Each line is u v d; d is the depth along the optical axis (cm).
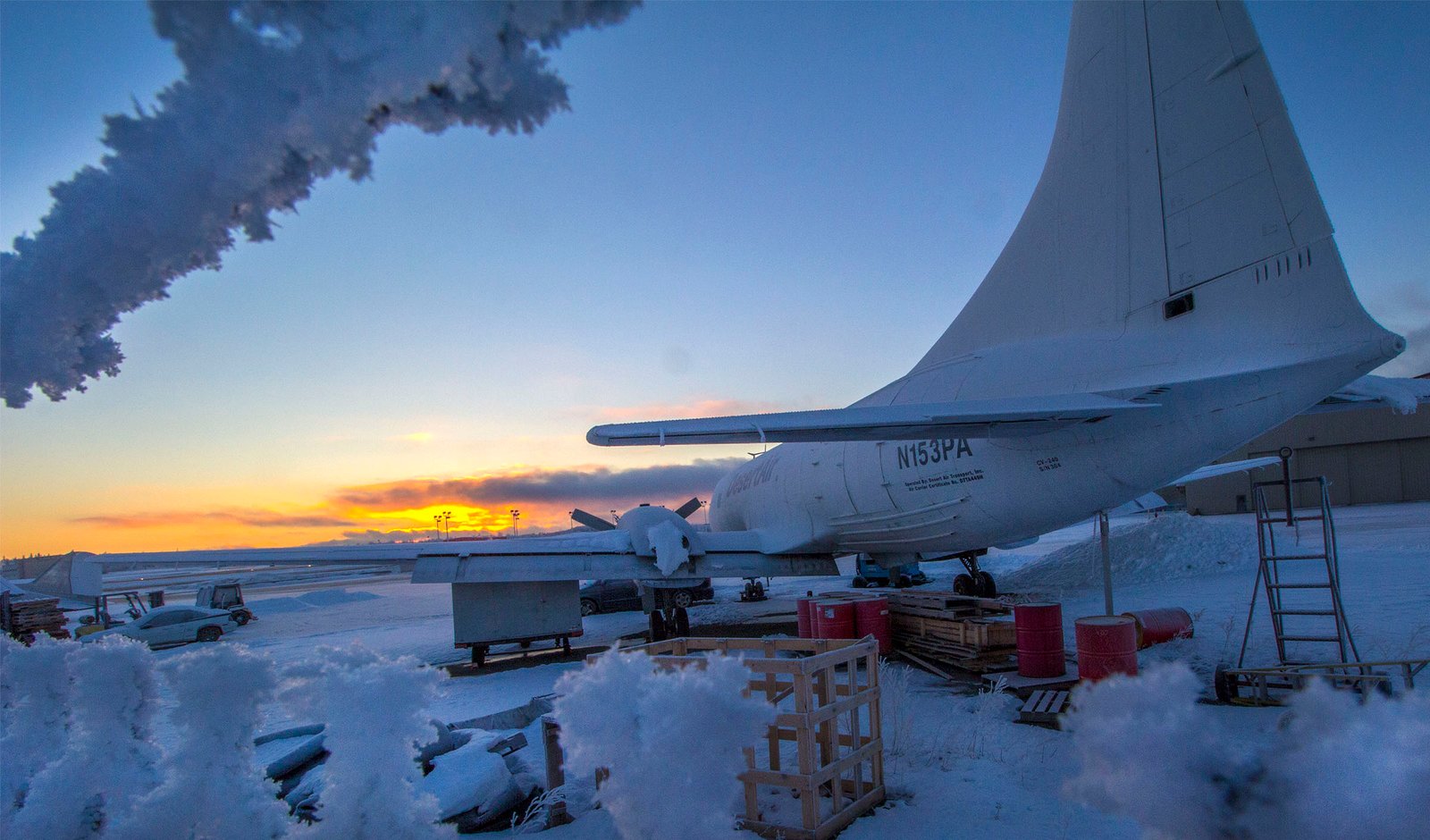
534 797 508
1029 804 464
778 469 1398
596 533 1316
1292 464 4331
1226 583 1421
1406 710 149
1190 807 149
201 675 280
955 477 1016
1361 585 1239
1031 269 889
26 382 145
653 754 209
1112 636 659
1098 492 863
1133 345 759
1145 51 759
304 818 461
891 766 548
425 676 291
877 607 959
